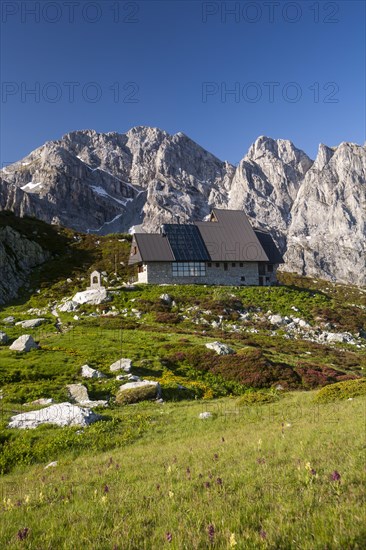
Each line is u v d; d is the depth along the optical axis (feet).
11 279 315.17
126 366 131.75
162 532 23.93
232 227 346.13
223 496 29.43
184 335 189.06
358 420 57.11
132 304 251.60
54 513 31.22
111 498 33.71
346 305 285.64
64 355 142.82
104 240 431.02
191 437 67.51
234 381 134.21
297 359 166.09
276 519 22.98
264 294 285.02
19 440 69.46
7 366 125.90
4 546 24.71
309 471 30.37
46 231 427.33
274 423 69.36
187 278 313.53
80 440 69.31
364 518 20.49
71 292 304.71
